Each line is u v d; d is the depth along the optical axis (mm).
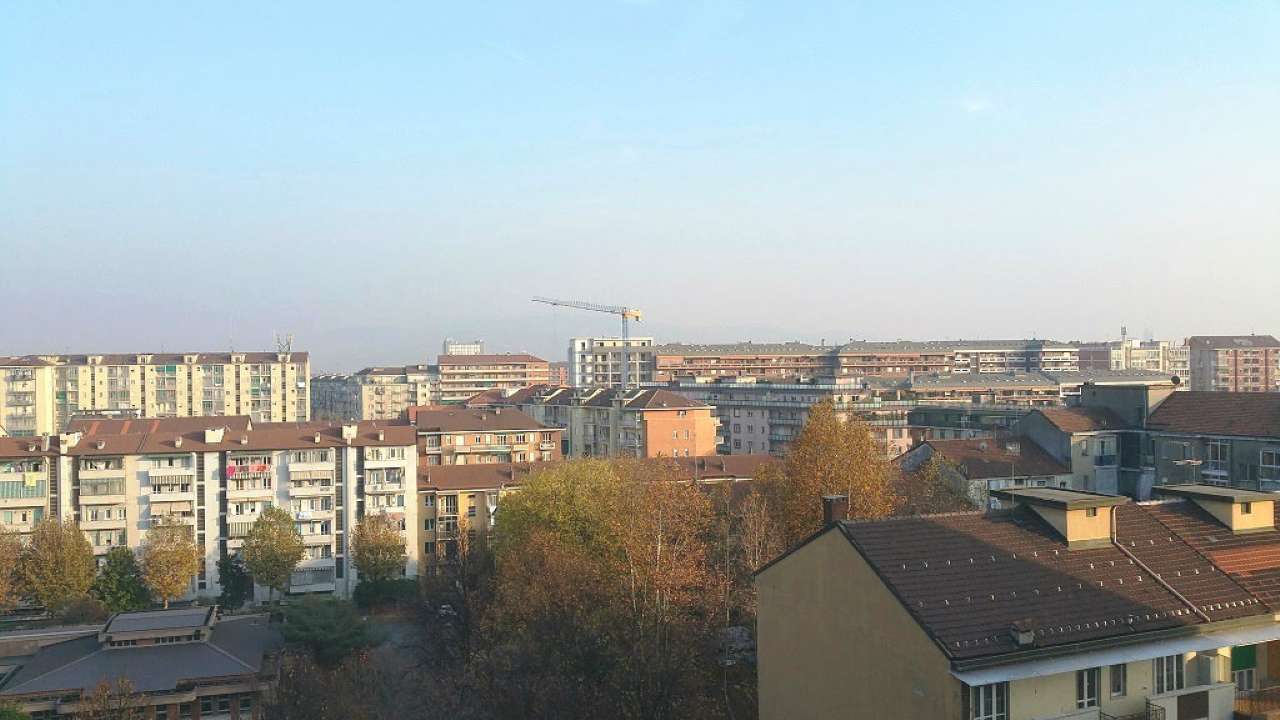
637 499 75625
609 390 196000
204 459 117875
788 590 40875
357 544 112562
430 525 123000
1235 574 39438
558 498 87625
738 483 114500
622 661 57750
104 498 115562
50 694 69500
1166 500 45188
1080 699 34062
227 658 75812
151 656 75438
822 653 38875
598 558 78312
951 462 100125
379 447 121062
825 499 44125
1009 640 33312
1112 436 104875
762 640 42406
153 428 130625
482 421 160500
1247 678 37531
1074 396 191375
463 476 126438
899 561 36688
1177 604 36750
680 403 173125
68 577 102000
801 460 79312
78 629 91188
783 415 193375
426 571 111688
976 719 32219
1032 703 33125
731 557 78875
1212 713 35406
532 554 76812
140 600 104438
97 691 66000
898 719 34812
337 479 120562
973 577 36438
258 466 118750
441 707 67188
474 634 78812
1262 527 43562
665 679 56156
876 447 83938
